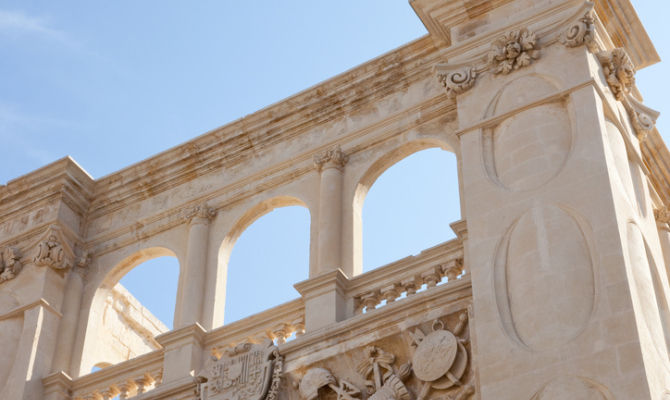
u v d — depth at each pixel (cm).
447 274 2386
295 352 2394
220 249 2783
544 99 2370
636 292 2059
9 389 2714
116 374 2689
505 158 2347
